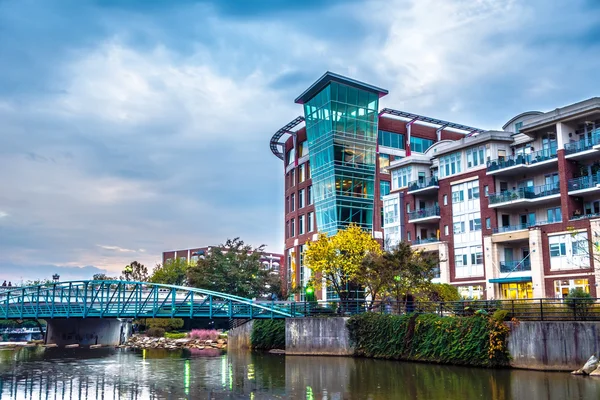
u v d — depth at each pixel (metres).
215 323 90.38
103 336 78.19
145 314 58.72
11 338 94.94
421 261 49.34
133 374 40.94
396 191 75.62
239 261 80.25
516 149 62.09
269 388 32.88
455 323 39.59
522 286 58.16
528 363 35.72
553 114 55.22
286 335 50.47
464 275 63.22
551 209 57.59
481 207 62.03
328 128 80.31
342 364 42.06
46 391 33.72
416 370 37.41
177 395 31.69
